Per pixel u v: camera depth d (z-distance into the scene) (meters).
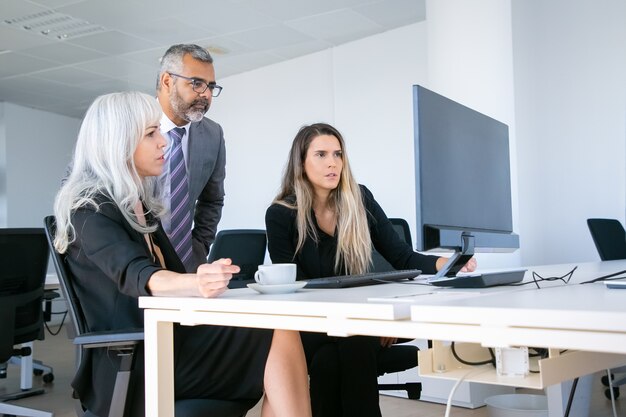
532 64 5.29
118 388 1.33
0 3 5.14
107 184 1.44
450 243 1.38
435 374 1.05
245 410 1.48
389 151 6.07
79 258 1.43
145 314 1.21
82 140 1.49
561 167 5.12
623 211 4.79
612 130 4.86
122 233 1.38
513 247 1.78
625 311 0.68
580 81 5.02
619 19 4.83
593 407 3.21
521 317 0.74
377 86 6.17
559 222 5.12
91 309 1.44
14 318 3.21
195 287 1.19
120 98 1.50
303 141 2.04
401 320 0.86
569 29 5.09
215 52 6.52
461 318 0.78
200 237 2.74
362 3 5.38
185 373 1.42
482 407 3.26
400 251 2.15
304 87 6.73
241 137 7.29
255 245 4.09
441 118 1.40
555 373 0.98
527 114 5.32
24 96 7.90
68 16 5.45
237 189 7.32
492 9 4.46
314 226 2.03
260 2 5.28
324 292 1.21
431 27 4.75
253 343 1.41
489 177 1.66
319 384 1.91
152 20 5.58
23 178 8.31
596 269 2.09
